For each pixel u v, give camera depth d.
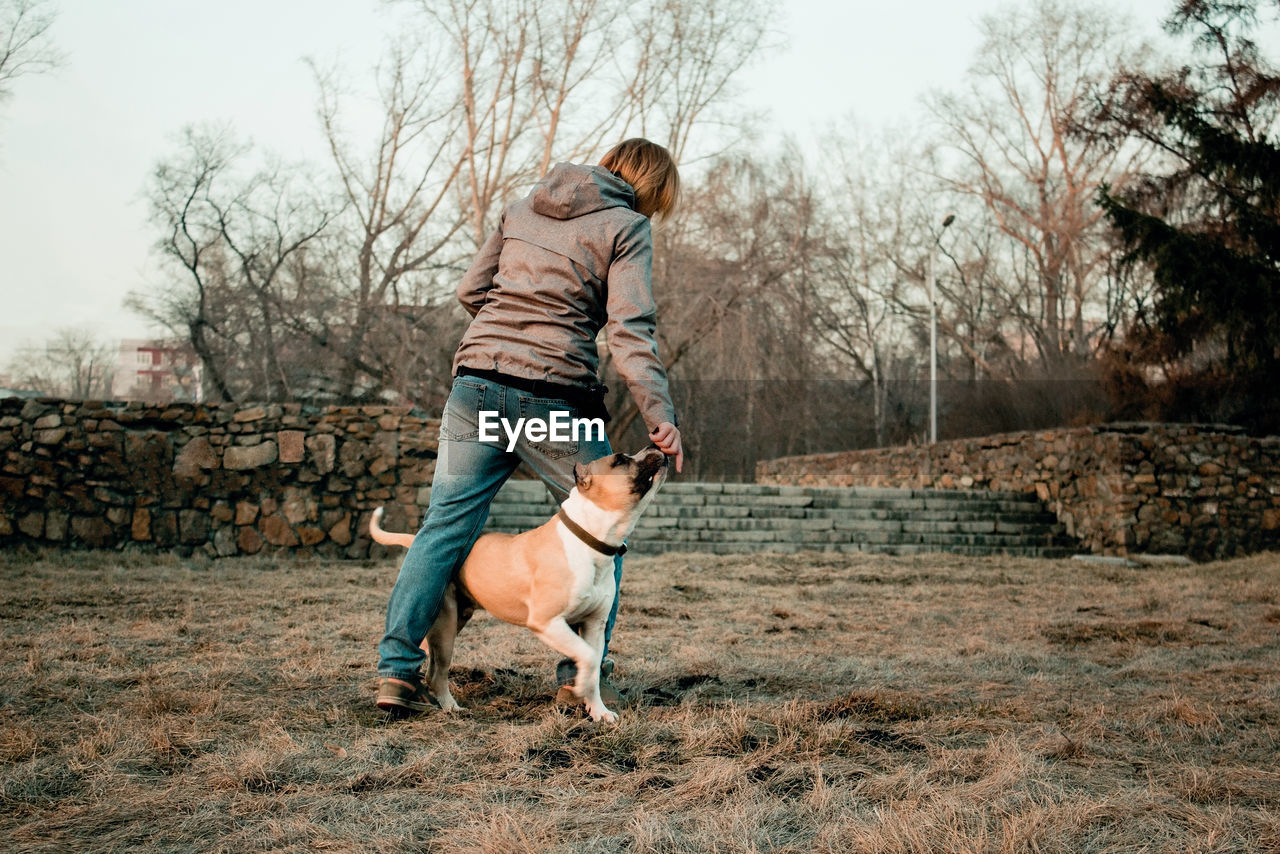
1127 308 27.77
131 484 10.20
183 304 22.66
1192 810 2.36
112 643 4.54
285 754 2.69
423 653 3.25
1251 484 13.20
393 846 2.08
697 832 2.16
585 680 3.08
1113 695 3.82
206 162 22.58
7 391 15.33
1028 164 34.59
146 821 2.23
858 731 3.06
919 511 14.32
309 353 22.78
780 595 7.64
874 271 37.16
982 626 5.96
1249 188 15.95
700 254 25.55
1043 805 2.36
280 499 10.45
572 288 3.29
